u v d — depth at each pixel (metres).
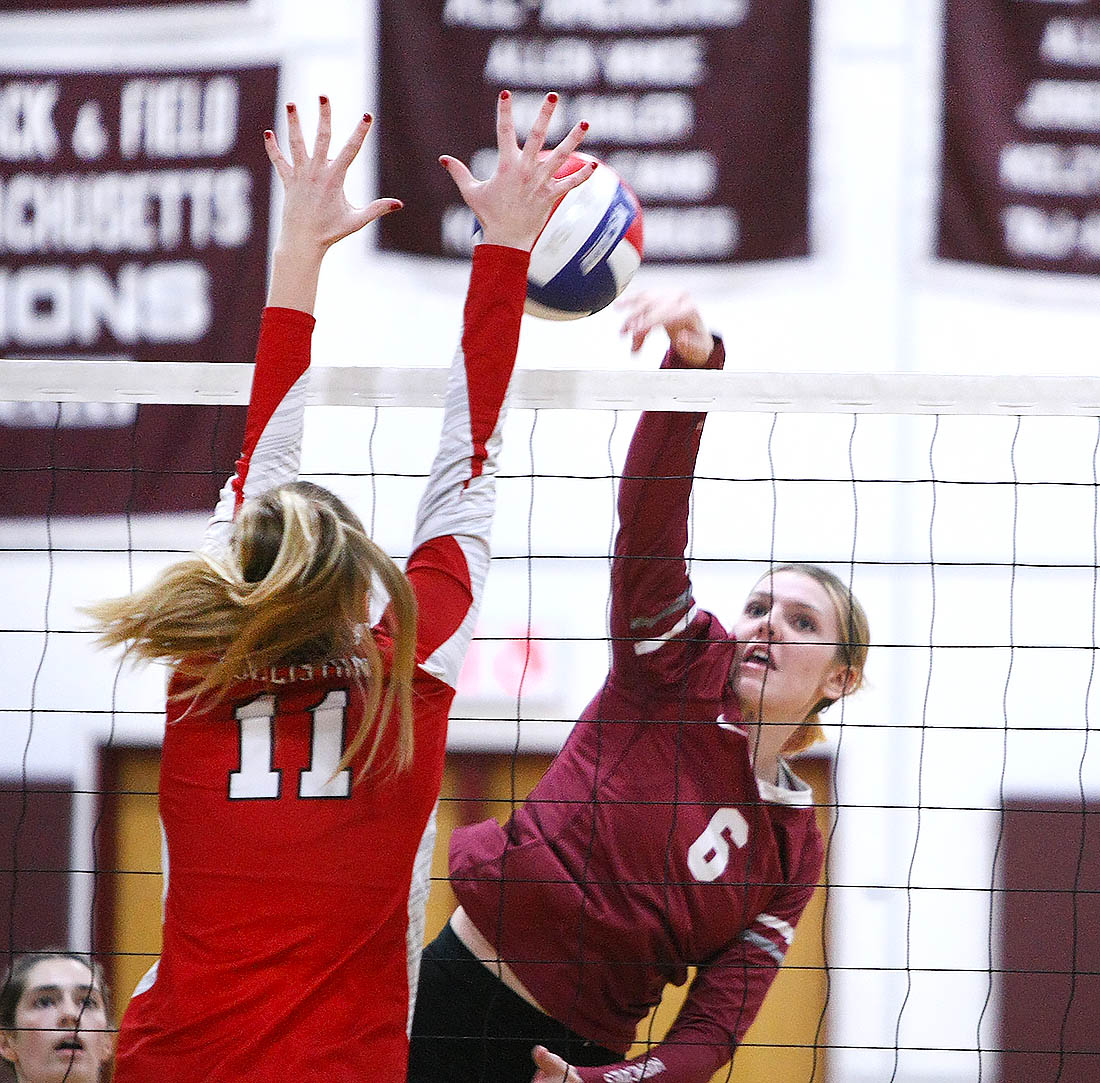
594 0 15.68
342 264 16.48
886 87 16.36
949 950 15.56
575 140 5.43
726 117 15.65
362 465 16.02
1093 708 15.84
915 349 16.03
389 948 4.53
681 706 7.30
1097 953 15.46
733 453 16.31
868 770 15.95
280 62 16.31
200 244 16.05
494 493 5.18
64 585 16.06
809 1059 15.38
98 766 16.39
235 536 4.75
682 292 6.77
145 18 16.41
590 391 6.76
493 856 7.18
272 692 4.69
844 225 16.28
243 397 6.73
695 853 7.10
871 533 16.17
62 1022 8.41
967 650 16.02
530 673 16.22
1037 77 15.46
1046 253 15.57
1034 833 15.66
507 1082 7.16
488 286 5.31
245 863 4.48
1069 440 16.12
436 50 15.70
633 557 6.98
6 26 16.39
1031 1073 15.30
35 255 16.11
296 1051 4.24
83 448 15.72
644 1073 6.83
